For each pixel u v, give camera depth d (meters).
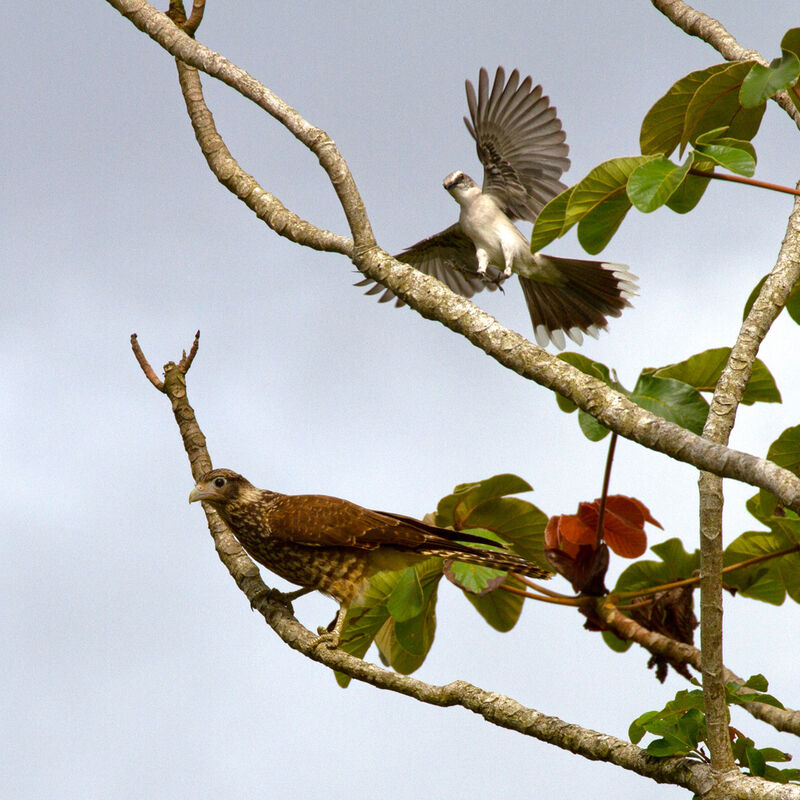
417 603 10.03
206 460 11.50
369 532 10.73
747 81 7.91
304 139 9.25
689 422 9.15
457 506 11.22
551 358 7.81
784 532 10.09
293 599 10.95
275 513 11.01
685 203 8.09
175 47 9.96
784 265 7.85
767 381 10.47
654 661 9.94
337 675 11.37
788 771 7.95
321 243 9.58
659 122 9.16
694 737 7.58
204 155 10.90
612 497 10.13
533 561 11.31
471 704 8.34
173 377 11.91
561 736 7.93
